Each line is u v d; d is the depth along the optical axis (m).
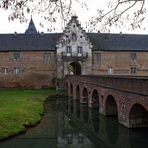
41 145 21.77
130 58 67.12
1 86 63.59
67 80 58.38
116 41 68.44
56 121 31.02
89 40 64.56
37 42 65.56
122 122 25.94
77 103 45.62
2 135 23.20
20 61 64.12
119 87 26.27
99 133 25.50
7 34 67.38
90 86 38.69
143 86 20.59
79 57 63.72
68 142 22.83
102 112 32.78
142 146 20.97
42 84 64.25
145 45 68.88
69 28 63.72
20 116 29.16
